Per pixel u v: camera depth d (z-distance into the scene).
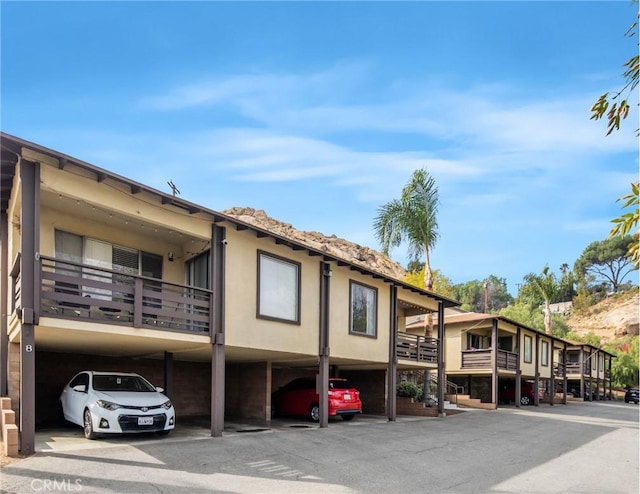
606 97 3.98
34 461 9.36
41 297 10.21
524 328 34.47
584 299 93.50
